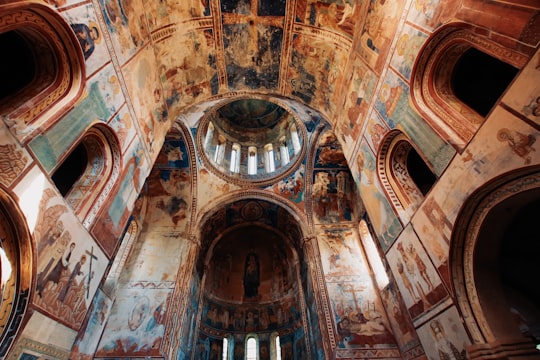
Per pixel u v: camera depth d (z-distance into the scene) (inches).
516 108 147.1
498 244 183.2
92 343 418.3
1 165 140.3
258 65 408.2
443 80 226.1
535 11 137.5
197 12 335.0
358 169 337.4
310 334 560.7
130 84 279.7
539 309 233.8
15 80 228.5
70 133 192.7
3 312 146.1
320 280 533.3
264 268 792.3
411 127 238.7
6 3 140.4
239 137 815.7
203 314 652.1
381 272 525.3
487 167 165.2
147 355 423.2
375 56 289.1
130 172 285.0
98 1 224.8
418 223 234.2
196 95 413.4
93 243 226.8
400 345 435.2
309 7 337.1
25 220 154.6
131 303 482.0
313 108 437.7
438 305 210.2
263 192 660.7
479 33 170.7
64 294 193.6
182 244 568.4
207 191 640.4
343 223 619.8
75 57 198.7
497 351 162.6
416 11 228.7
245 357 642.2
